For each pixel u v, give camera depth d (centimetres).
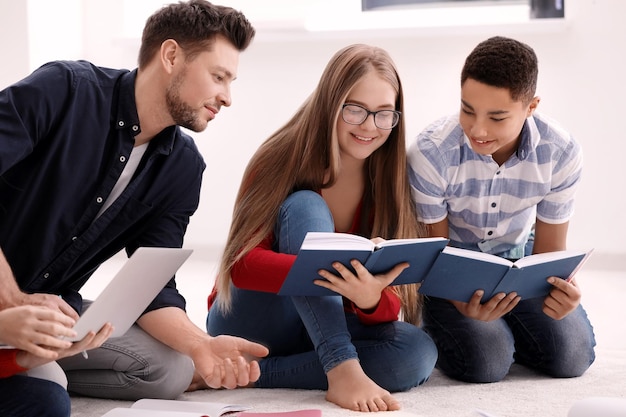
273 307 219
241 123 475
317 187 221
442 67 451
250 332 223
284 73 468
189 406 185
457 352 225
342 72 210
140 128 189
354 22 469
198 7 188
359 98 209
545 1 452
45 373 177
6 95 179
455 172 221
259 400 206
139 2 489
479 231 232
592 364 246
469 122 208
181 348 197
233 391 218
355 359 200
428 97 454
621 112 438
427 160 221
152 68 188
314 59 465
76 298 201
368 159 223
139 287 169
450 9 464
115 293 160
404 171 221
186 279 409
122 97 188
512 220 231
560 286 211
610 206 442
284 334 225
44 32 455
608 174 441
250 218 214
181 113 188
